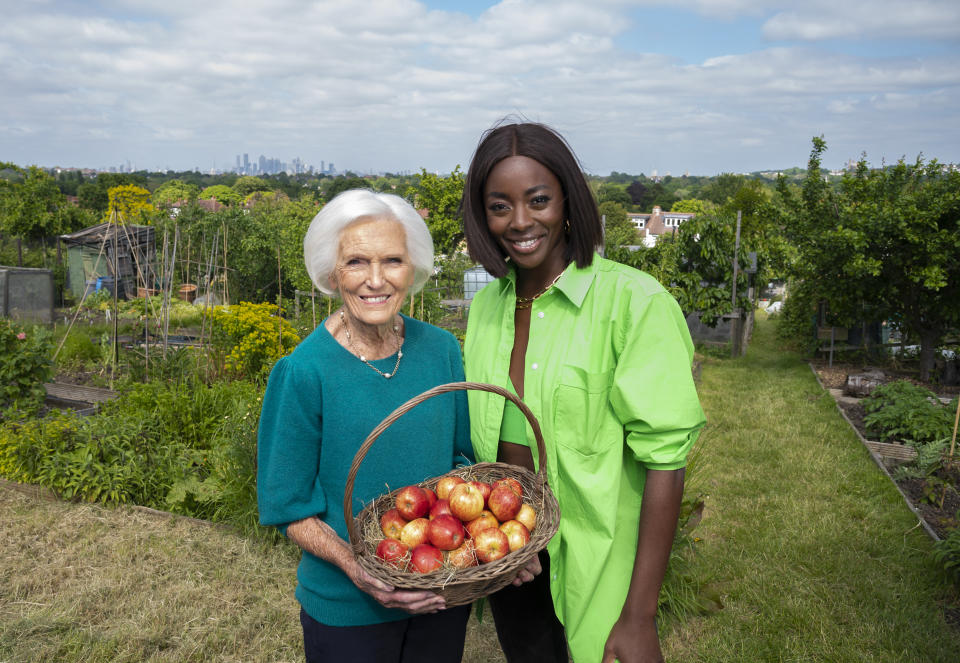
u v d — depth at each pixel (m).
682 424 1.53
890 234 10.48
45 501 4.94
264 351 8.30
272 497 1.62
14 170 24.41
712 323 13.92
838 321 12.70
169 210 23.02
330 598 1.68
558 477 1.71
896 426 7.34
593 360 1.65
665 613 3.62
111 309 14.83
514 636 2.09
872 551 4.52
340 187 58.94
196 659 3.23
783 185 12.55
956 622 3.67
